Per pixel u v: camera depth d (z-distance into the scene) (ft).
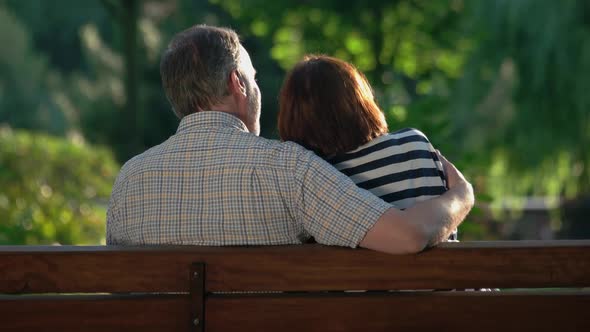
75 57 153.28
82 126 138.41
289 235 12.31
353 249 11.71
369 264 11.69
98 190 58.23
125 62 88.94
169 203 12.55
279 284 11.74
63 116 128.26
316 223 11.95
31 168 52.70
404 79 82.74
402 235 11.53
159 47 149.89
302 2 79.82
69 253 11.76
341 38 77.05
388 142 12.94
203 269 11.72
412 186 12.79
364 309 11.69
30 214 40.96
